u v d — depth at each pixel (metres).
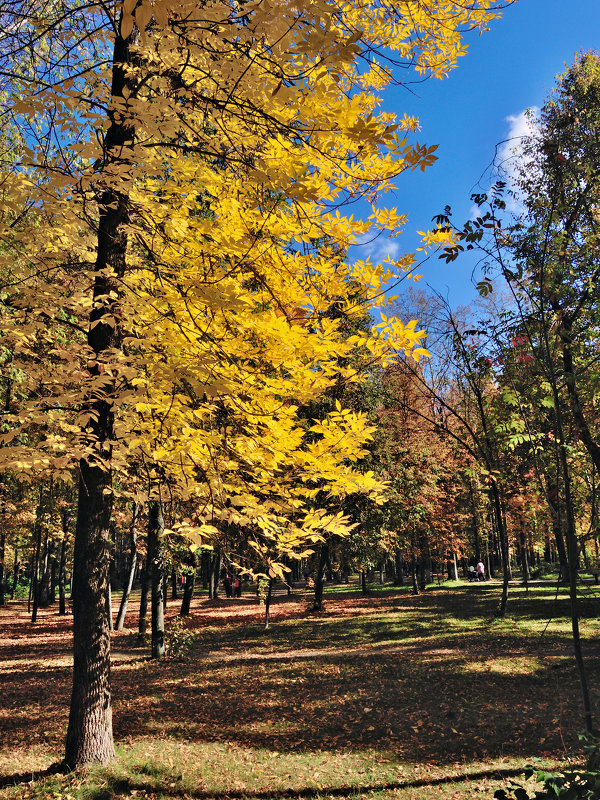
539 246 3.97
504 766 6.22
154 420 4.36
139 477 5.34
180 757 6.91
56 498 21.14
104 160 3.64
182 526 4.02
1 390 5.73
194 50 2.76
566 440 4.40
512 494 16.55
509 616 17.31
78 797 5.32
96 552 6.07
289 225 3.80
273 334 3.86
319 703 9.45
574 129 4.43
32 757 6.85
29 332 4.64
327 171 3.70
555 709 8.03
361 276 3.99
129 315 4.20
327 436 4.21
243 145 3.65
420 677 10.68
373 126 2.66
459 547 32.69
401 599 26.38
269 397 4.08
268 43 2.61
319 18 2.16
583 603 17.95
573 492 4.89
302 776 6.38
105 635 6.16
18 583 47.56
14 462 4.02
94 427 4.98
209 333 4.02
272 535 4.29
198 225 3.79
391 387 19.80
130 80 5.02
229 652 15.81
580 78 9.02
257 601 31.48
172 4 1.62
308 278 4.05
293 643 16.53
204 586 46.47
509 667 10.81
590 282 4.51
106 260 5.53
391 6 4.03
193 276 4.15
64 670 13.88
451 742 7.19
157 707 9.64
